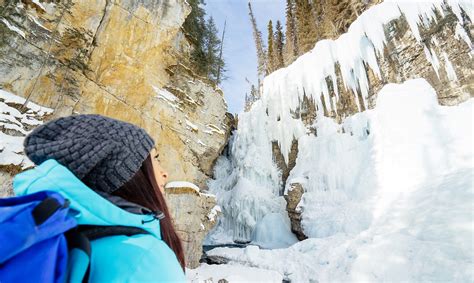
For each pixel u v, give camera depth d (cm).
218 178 2336
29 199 46
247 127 2339
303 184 1756
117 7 1059
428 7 1522
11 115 704
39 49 860
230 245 1872
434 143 1200
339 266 900
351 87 1847
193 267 1151
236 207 1977
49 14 889
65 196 57
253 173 2091
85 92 984
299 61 2280
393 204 1098
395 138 1366
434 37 1469
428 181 1091
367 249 851
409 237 812
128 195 78
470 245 648
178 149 1368
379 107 1557
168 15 1217
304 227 1573
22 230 38
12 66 792
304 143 1977
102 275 54
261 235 1797
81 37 967
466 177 938
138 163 79
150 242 66
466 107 1227
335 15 2702
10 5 796
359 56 1827
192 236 1188
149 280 58
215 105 1728
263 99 2403
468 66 1303
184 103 1441
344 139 1672
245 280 910
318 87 2048
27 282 38
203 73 1894
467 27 1359
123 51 1095
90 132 73
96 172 70
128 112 1127
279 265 1109
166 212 96
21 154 665
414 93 1430
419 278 651
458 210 806
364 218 1186
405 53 1592
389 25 1698
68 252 50
